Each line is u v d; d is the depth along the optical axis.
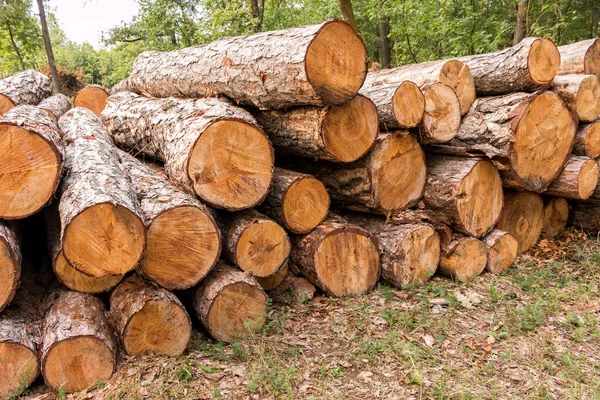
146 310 2.82
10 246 2.61
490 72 4.46
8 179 2.65
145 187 3.31
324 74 3.14
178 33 12.59
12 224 2.89
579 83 4.43
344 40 3.19
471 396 2.58
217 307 3.13
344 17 7.56
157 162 4.90
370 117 3.61
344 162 3.65
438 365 2.94
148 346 2.87
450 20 8.96
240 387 2.67
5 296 2.61
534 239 4.94
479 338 3.24
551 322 3.43
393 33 9.54
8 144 2.62
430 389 2.68
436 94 3.94
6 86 6.55
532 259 4.65
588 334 3.26
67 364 2.59
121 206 2.55
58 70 18.03
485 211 4.20
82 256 2.53
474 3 9.06
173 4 11.95
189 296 3.37
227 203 3.25
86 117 4.67
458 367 2.91
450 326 3.39
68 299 2.88
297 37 3.20
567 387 2.68
